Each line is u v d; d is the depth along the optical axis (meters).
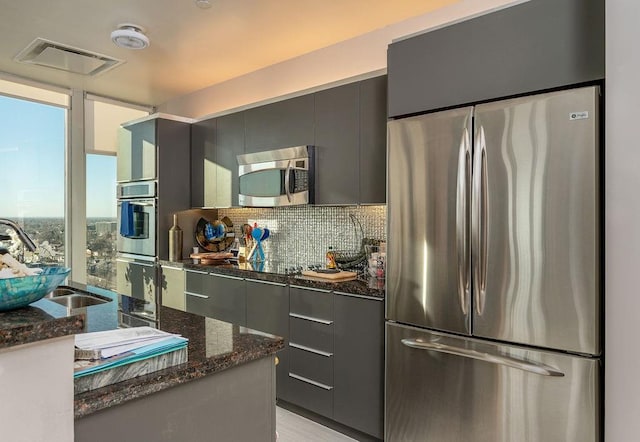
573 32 1.75
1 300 0.86
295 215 3.71
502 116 1.90
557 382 1.76
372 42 3.21
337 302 2.61
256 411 1.33
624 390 1.50
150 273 4.09
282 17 2.97
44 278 0.92
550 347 1.78
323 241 3.48
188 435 1.15
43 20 2.96
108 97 4.75
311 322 2.75
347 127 2.86
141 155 4.17
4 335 0.75
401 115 2.30
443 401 2.09
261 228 3.97
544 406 1.79
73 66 3.83
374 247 3.06
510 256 1.88
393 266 2.28
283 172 3.22
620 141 1.52
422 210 2.17
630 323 1.49
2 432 0.77
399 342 2.25
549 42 1.81
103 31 3.14
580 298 1.71
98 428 0.98
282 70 3.82
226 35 3.25
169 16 2.93
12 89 4.05
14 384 0.78
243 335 1.46
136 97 4.82
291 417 2.83
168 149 4.04
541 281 1.79
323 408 2.67
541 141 1.80
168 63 3.81
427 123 2.15
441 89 2.13
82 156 4.50
